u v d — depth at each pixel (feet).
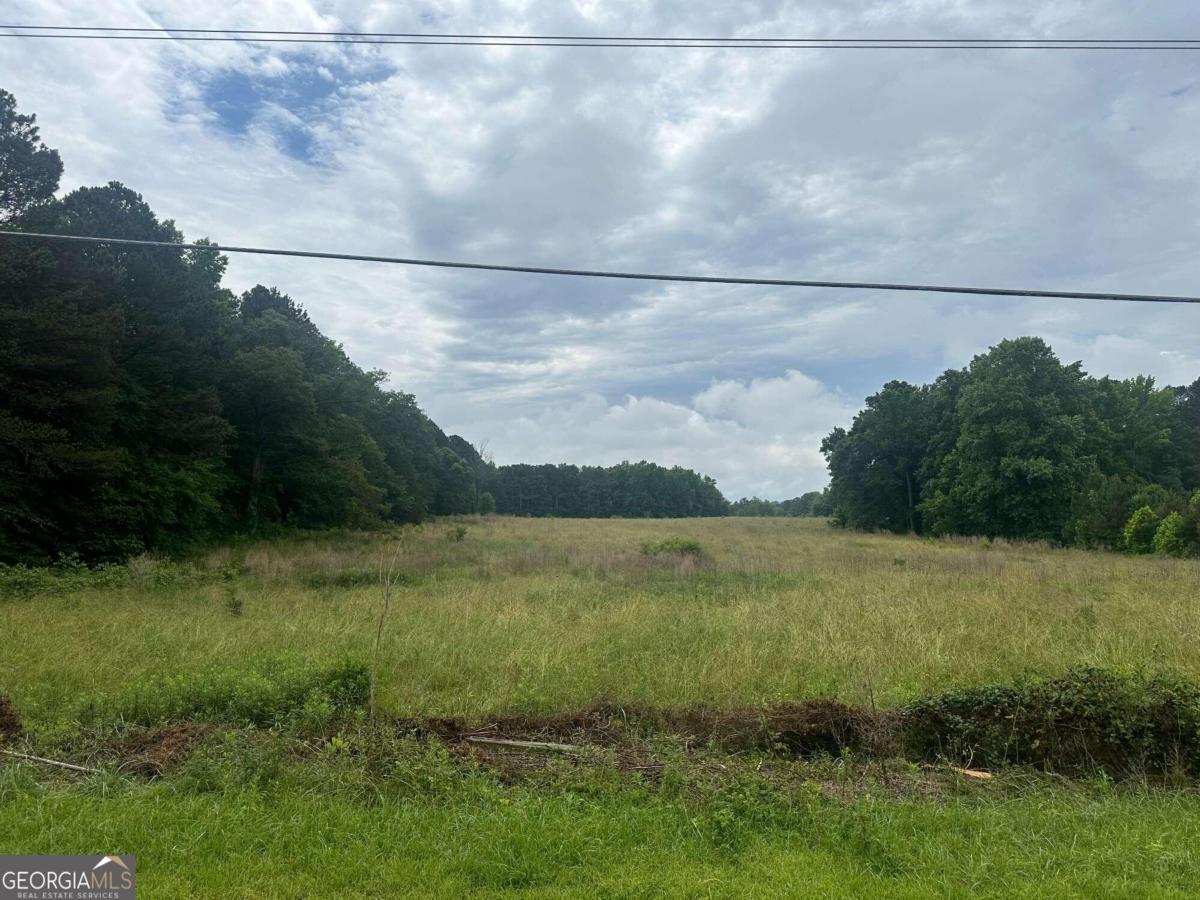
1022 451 147.95
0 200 75.61
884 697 23.95
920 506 173.78
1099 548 113.80
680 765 17.31
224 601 46.37
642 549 86.07
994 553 91.09
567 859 13.14
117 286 83.10
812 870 12.76
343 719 20.98
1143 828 14.67
